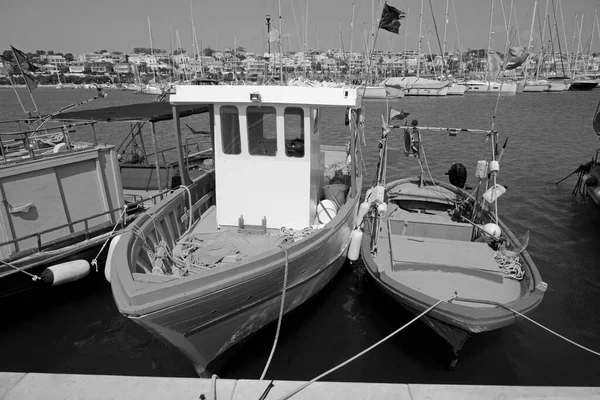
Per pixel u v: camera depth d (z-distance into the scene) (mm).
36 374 3771
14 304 7773
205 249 6344
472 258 7188
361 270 9195
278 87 6402
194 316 4777
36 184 8031
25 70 11938
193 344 5105
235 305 5184
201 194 8633
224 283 4793
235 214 7281
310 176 6895
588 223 12273
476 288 6586
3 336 7277
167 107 12523
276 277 5465
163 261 6004
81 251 8258
